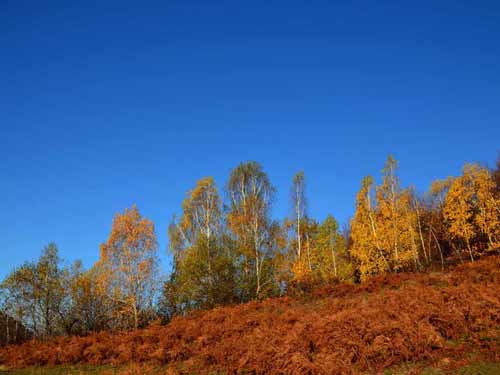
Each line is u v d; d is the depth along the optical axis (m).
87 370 18.95
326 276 35.62
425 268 36.53
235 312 24.36
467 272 23.44
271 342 15.68
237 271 32.91
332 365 13.02
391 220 36.81
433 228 46.69
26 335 33.66
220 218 37.09
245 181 37.66
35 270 33.84
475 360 12.36
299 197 39.78
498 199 36.38
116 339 22.45
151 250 32.94
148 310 32.59
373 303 18.28
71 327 34.69
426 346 13.19
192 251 32.78
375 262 36.12
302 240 38.97
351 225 39.53
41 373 19.28
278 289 34.06
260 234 35.47
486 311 14.88
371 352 13.29
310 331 15.43
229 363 15.71
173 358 18.02
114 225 32.97
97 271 35.94
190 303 32.09
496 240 35.19
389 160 38.00
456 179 37.22
